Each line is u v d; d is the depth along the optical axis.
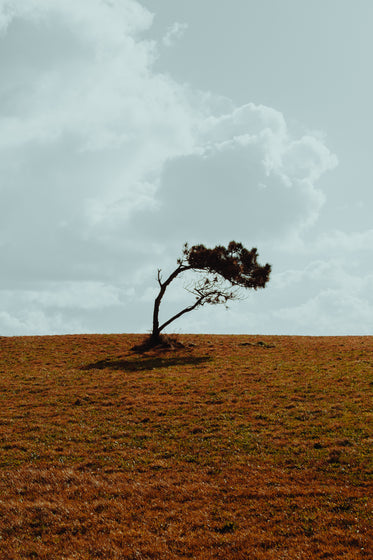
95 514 16.16
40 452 22.16
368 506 15.28
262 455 20.58
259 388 32.09
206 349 51.50
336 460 19.28
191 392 32.19
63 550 14.02
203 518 15.53
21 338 60.88
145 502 16.95
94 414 28.17
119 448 22.48
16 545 14.50
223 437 23.11
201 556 13.26
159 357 47.28
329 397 28.66
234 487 17.69
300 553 12.91
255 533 14.30
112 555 13.59
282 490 17.05
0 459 21.48
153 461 20.73
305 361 41.28
